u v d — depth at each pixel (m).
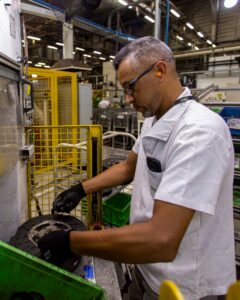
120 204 2.17
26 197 1.74
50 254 0.70
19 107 1.57
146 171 0.95
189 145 0.67
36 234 1.16
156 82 0.79
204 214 0.78
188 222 0.62
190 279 0.81
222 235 0.85
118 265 1.69
